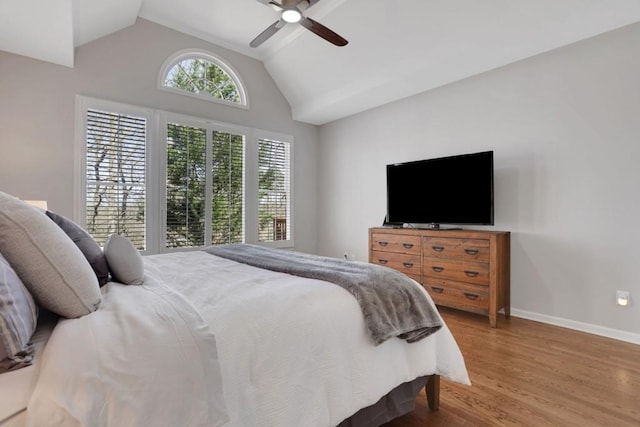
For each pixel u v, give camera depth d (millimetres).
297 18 2473
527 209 3086
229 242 4273
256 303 1126
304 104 4781
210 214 4090
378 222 4527
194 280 1486
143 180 3580
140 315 947
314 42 3881
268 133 4723
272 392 995
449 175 3469
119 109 3432
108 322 905
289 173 4969
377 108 4504
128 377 749
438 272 3270
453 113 3668
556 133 2910
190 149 3939
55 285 924
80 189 3199
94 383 717
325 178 5293
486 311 2916
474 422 1547
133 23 3514
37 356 788
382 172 4465
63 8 2279
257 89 4609
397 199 3965
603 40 2662
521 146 3127
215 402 841
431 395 1637
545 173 2979
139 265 1424
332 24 3500
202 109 4082
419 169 3740
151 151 3635
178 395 786
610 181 2633
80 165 3201
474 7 2754
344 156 4980
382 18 3219
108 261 1380
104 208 3348
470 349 2389
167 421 754
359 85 4012
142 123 3592
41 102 3029
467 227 3559
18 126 2930
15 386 695
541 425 1524
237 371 935
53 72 3090
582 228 2773
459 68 3305
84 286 979
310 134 5285
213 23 3826
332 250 5184
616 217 2605
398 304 1443
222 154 4227
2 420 648
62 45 2775
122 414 708
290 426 1014
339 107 4516
